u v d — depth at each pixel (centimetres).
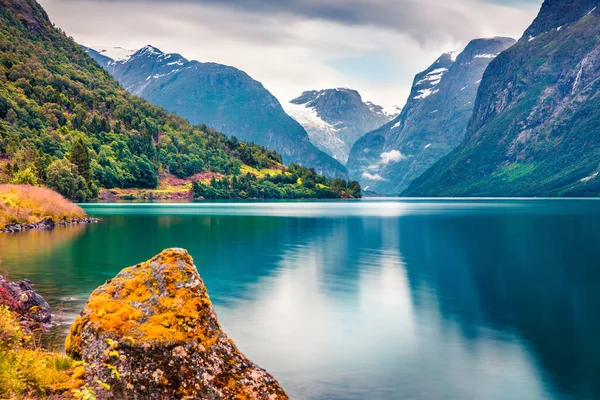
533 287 5297
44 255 6750
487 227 12550
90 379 1526
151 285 1656
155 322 1577
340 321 3938
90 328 1592
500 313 4266
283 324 3825
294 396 2588
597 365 3070
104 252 7106
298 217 15988
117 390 1504
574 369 3011
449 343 3441
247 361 1628
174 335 1553
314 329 3703
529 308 4422
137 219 13750
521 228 12200
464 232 11269
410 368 2992
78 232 9819
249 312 4184
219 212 18038
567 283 5500
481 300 4716
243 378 1562
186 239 9194
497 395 2666
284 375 2859
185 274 1678
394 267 6512
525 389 2739
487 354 3256
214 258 7181
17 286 3325
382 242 9312
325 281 5519
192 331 1577
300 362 3055
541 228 12188
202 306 1633
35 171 18638
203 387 1515
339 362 3064
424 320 3991
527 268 6481
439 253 7850
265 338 3500
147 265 1709
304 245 8781
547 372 2966
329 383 2756
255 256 7400
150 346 1530
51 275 5288
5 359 1600
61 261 6247
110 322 1579
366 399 2569
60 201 12194
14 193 11262
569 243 9100
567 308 4406
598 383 2812
